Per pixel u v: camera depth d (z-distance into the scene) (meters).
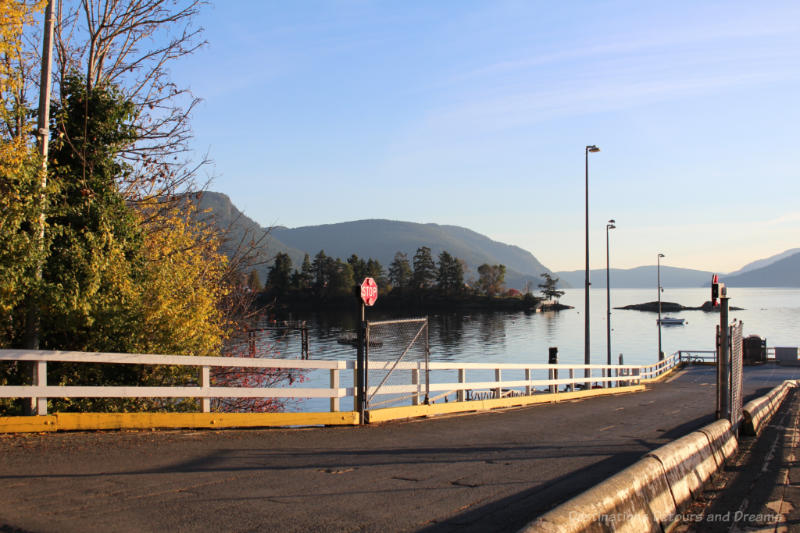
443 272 188.50
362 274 168.75
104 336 12.28
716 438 9.53
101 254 12.00
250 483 7.02
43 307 10.99
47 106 10.84
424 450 9.69
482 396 33.88
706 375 45.81
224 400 17.89
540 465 8.63
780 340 106.19
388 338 13.28
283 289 149.00
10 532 5.08
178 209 16.53
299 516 5.77
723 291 11.20
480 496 6.71
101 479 6.93
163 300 12.81
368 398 12.66
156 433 9.79
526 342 106.12
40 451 8.12
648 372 39.75
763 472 8.99
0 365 11.20
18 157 10.23
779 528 6.43
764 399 16.38
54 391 9.37
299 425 11.62
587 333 29.50
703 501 7.38
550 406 18.73
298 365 11.53
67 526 5.25
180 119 16.41
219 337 15.38
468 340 108.56
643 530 5.68
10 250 10.16
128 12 15.34
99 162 13.40
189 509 5.88
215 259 16.83
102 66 15.29
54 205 12.34
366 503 6.31
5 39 11.36
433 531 5.44
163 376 13.19
